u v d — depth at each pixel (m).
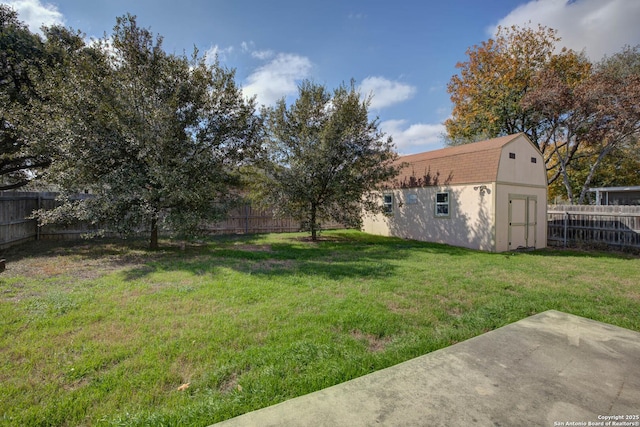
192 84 8.24
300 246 10.00
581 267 7.11
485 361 2.58
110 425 1.92
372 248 9.70
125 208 7.92
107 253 8.09
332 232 15.01
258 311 3.87
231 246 9.73
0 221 8.32
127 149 7.75
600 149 16.78
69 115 7.23
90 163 7.55
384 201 14.03
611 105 13.18
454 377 2.33
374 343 3.15
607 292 4.99
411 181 12.79
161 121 7.67
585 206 11.28
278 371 2.53
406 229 13.00
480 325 3.59
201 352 2.83
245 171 10.38
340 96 10.91
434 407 1.96
